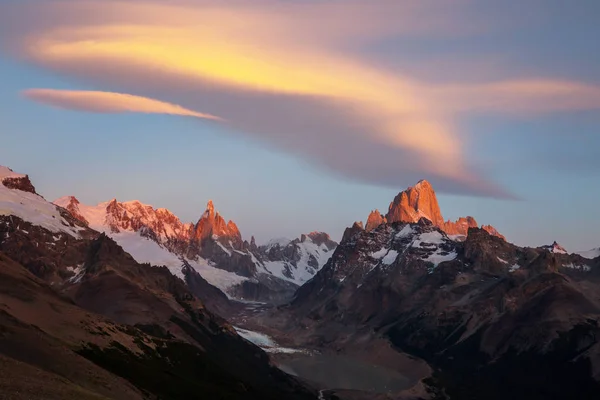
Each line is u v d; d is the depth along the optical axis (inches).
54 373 7652.6
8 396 6058.1
